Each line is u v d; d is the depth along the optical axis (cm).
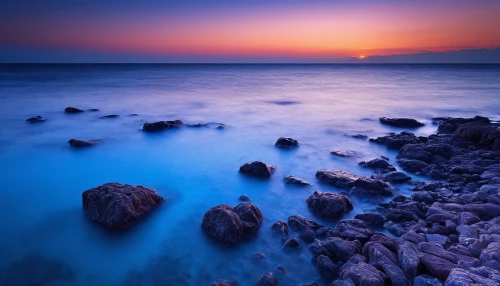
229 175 1306
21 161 1478
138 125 2286
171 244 812
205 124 2291
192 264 734
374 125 2369
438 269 580
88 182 1234
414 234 738
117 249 795
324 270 671
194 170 1371
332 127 2302
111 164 1452
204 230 852
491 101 3603
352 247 712
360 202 1006
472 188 1047
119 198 892
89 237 843
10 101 3319
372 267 614
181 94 4356
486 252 612
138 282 678
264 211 982
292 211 978
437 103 3516
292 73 12925
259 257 735
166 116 2680
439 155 1400
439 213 850
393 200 1004
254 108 3209
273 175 1300
